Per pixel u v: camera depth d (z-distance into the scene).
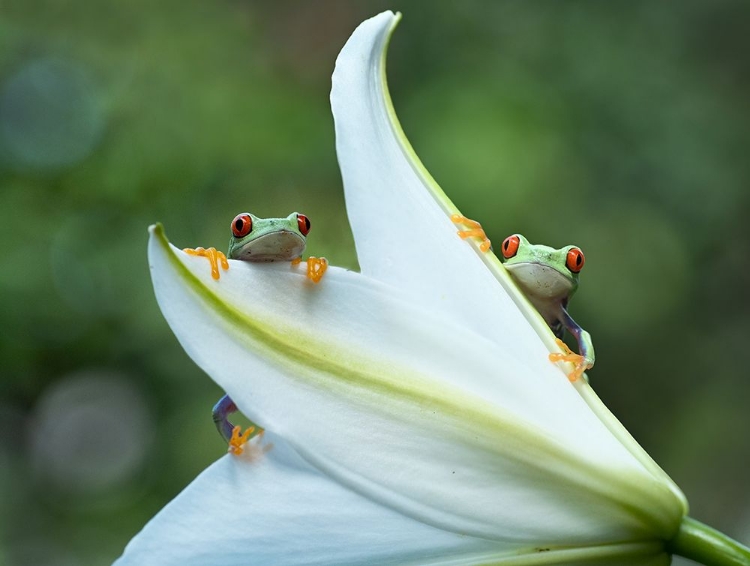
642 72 1.64
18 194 1.34
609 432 0.52
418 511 0.51
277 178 1.37
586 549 0.52
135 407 1.35
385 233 0.53
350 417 0.51
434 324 0.52
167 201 1.35
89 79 1.41
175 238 1.33
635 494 0.52
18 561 1.35
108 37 1.43
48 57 1.43
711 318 1.61
